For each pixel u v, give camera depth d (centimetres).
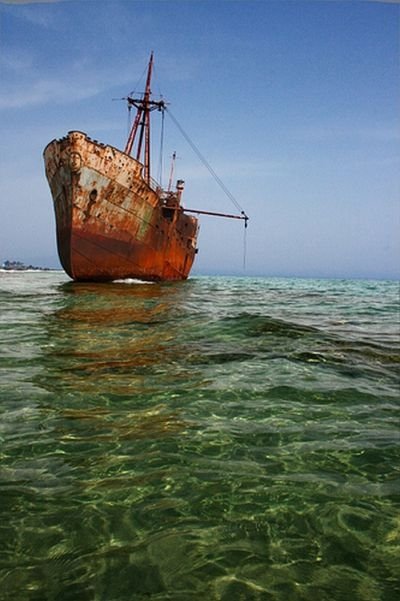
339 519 272
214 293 2328
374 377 618
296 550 242
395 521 271
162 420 434
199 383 562
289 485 312
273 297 2252
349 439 397
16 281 3394
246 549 242
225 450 368
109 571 222
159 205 2512
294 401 501
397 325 1188
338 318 1324
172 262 3102
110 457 351
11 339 822
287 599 206
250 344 821
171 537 251
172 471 330
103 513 274
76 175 1973
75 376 581
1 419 427
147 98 3023
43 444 373
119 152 2058
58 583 213
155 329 958
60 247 2448
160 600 204
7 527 257
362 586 216
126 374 597
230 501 290
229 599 205
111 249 2286
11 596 204
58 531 254
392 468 341
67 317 1120
